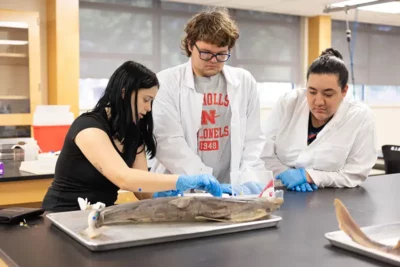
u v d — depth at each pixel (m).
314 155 2.12
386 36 7.32
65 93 4.64
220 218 1.26
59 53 4.58
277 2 5.56
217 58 1.85
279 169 2.27
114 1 5.12
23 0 4.60
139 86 1.57
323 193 1.87
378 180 2.22
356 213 1.51
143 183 1.42
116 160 1.45
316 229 1.29
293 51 6.56
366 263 1.01
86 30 4.99
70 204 1.60
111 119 1.59
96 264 0.99
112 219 1.20
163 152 1.98
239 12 6.00
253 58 6.20
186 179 1.45
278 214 1.47
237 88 2.10
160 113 1.99
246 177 1.64
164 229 1.19
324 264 1.00
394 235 1.18
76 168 1.60
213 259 1.03
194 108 2.02
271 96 6.57
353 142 2.10
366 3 3.04
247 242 1.15
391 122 7.49
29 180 2.72
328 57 1.96
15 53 4.35
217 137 2.11
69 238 1.18
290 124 2.22
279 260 1.02
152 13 5.39
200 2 5.55
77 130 1.53
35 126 3.24
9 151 3.34
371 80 7.22
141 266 0.98
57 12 4.54
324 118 2.08
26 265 0.98
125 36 5.23
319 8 5.92
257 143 2.18
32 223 1.33
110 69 5.18
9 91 4.40
